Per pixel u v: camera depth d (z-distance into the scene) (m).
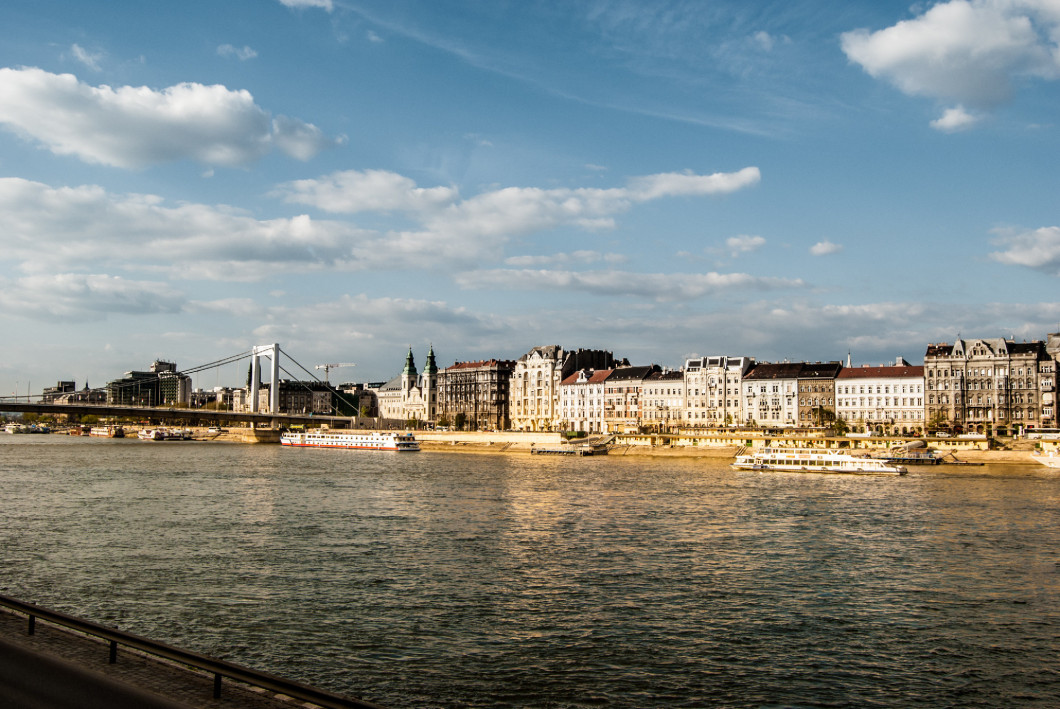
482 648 46.62
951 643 48.84
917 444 188.62
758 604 56.62
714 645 47.94
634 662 44.94
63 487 124.75
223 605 54.22
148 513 95.69
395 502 108.69
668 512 99.94
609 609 54.81
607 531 85.12
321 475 153.00
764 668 44.41
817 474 160.75
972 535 84.12
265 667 42.94
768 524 90.69
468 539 79.75
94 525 86.06
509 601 56.41
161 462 185.88
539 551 73.88
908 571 67.12
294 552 72.38
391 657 44.84
